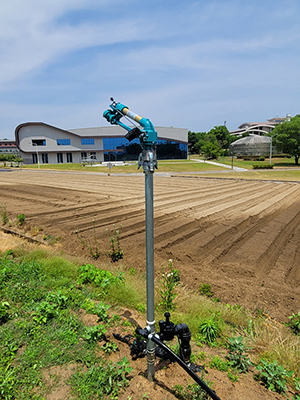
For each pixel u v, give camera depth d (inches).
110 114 100.7
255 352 140.9
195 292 228.5
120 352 122.8
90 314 153.3
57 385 101.8
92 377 104.7
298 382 112.5
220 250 336.2
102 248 332.5
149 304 94.7
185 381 106.7
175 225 438.3
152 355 99.8
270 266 303.7
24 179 1261.1
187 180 1202.6
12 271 209.8
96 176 1423.5
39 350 119.5
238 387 107.0
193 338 143.8
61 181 1152.2
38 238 376.2
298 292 242.7
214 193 792.9
